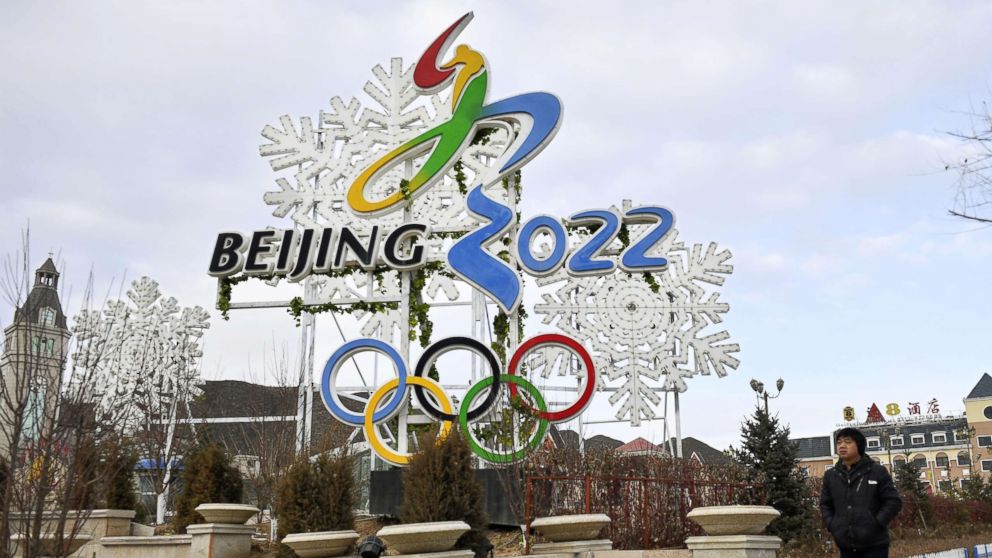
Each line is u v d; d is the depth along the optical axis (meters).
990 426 89.00
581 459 19.38
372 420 17.78
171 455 24.06
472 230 19.34
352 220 23.86
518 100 19.22
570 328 27.72
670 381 27.06
